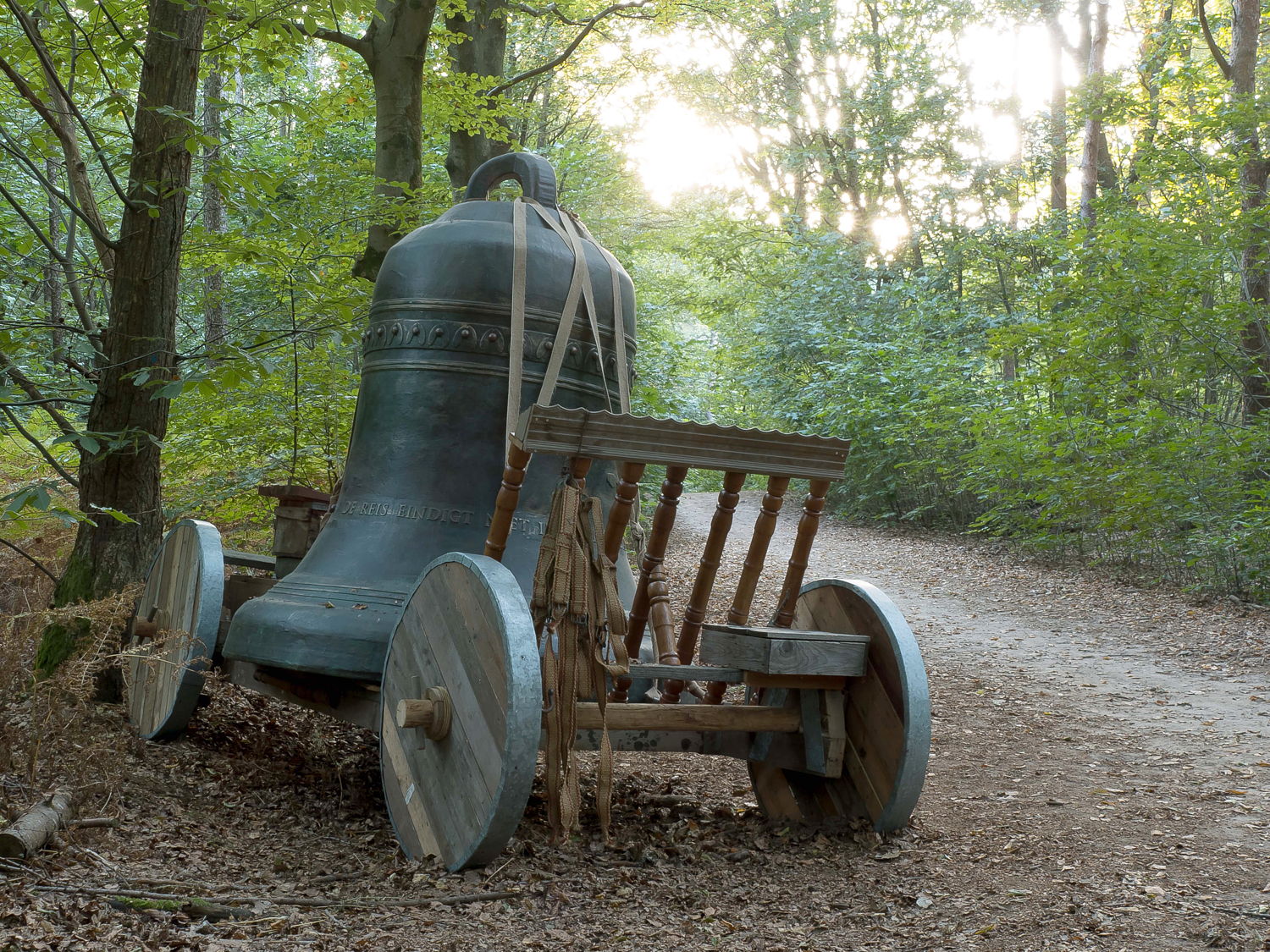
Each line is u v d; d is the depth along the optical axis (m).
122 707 5.66
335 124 13.79
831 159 28.59
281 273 7.64
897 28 27.41
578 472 3.75
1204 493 11.63
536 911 3.23
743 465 3.88
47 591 6.35
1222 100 15.20
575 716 3.74
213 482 8.95
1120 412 12.48
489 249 4.72
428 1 9.42
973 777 5.46
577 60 19.08
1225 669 8.39
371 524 4.60
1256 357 12.58
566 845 3.84
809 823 4.30
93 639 4.71
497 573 3.55
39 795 3.82
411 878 3.49
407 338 4.73
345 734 6.02
